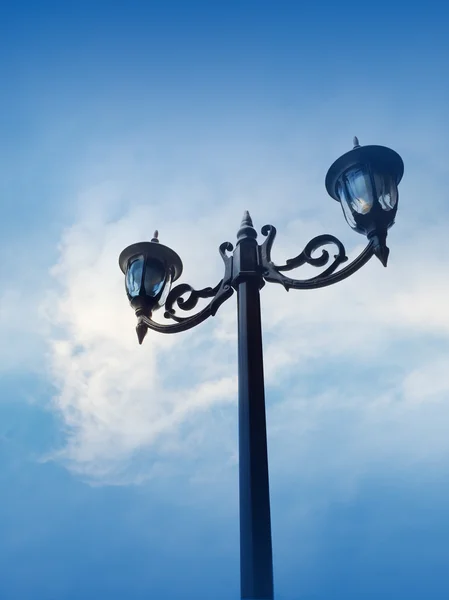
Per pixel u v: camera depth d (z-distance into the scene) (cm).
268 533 224
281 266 299
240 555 224
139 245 372
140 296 353
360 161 311
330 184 327
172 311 333
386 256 284
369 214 295
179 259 378
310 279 290
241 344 276
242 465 241
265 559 218
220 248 324
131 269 367
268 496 232
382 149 309
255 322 281
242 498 234
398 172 315
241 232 319
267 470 238
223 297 306
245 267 301
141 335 343
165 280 367
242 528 228
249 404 254
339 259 294
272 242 307
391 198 304
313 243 299
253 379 261
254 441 244
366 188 303
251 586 213
